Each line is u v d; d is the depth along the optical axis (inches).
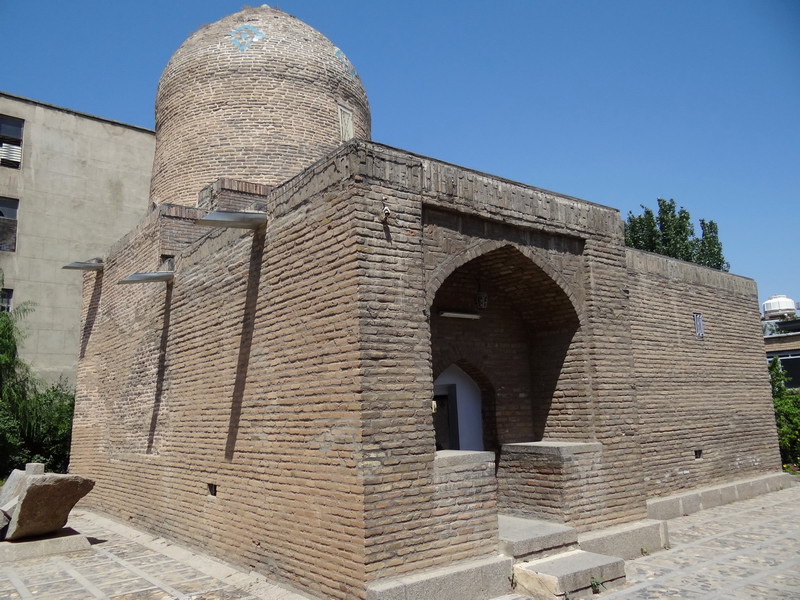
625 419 356.8
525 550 283.1
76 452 545.6
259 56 552.1
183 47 580.4
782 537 381.4
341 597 242.2
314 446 266.2
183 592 281.7
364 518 236.7
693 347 514.9
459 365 365.4
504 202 321.4
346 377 252.4
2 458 643.5
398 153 279.1
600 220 370.0
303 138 546.0
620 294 371.6
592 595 272.2
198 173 533.6
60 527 382.3
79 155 831.7
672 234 901.2
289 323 291.1
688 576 300.7
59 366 775.1
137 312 471.2
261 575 291.1
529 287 360.5
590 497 331.9
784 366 1050.1
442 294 352.5
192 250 398.0
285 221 302.7
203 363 367.6
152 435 423.2
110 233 837.8
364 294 253.4
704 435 507.2
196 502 357.4
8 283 755.4
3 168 776.3
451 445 362.3
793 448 673.0
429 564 251.8
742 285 588.1
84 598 276.8
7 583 305.1
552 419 365.4
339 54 596.7
